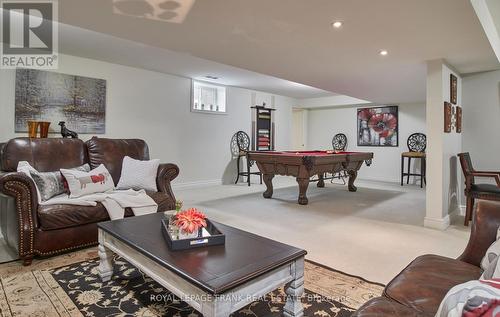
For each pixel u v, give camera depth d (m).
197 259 1.48
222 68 5.28
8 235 2.54
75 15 2.43
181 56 4.57
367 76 4.43
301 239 3.02
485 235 1.47
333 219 3.77
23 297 1.87
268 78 6.06
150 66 5.17
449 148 3.67
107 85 4.93
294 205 4.58
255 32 2.76
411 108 7.37
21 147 2.95
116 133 5.07
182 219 1.68
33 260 2.43
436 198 3.44
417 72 4.15
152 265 1.60
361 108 8.15
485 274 1.15
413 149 7.29
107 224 2.05
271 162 4.88
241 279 1.29
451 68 3.79
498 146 4.04
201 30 2.71
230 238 1.79
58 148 3.17
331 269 2.32
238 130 7.15
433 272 1.35
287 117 8.46
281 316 1.72
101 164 3.32
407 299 1.16
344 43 3.02
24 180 2.33
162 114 5.68
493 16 3.10
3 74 3.99
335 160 4.94
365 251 2.70
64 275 2.17
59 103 4.45
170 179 3.47
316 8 2.25
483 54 3.30
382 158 7.82
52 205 2.49
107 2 2.19
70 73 4.54
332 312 1.74
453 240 3.01
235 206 4.48
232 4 2.20
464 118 4.28
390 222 3.66
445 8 2.22
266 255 1.54
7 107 4.03
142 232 1.87
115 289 1.98
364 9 2.25
